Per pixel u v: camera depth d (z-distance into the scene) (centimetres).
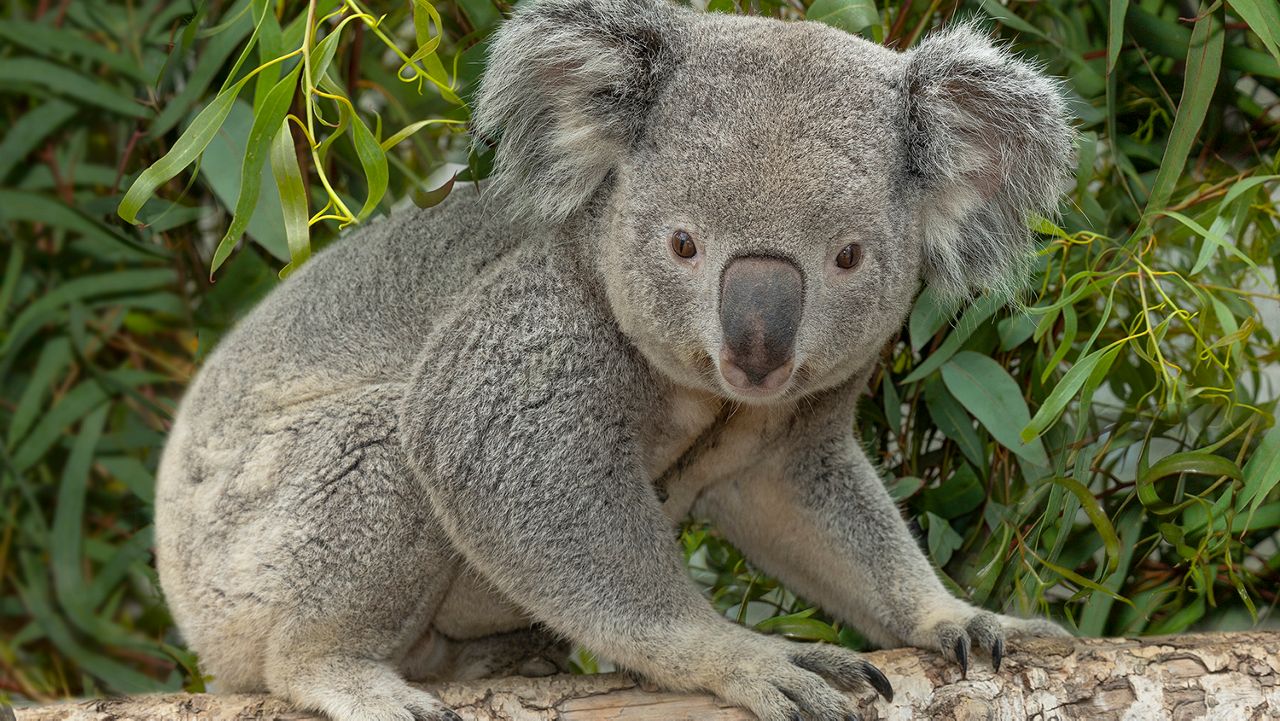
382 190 249
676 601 247
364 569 256
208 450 275
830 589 290
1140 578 323
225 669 267
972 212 257
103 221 398
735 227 225
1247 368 329
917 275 251
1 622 451
